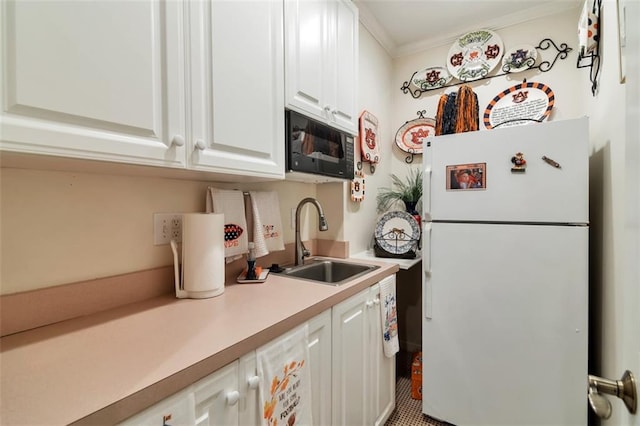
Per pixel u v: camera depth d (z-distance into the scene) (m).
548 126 1.36
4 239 0.77
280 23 1.20
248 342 0.75
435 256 1.62
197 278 1.05
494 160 1.47
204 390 0.66
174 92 0.83
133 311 0.93
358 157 2.03
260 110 1.11
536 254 1.39
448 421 1.60
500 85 2.14
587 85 1.71
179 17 0.84
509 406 1.45
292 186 1.80
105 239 0.96
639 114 0.47
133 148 0.74
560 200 1.33
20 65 0.57
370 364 1.42
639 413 0.47
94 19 0.67
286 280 1.33
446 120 1.77
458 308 1.56
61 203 0.86
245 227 1.40
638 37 0.48
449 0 1.92
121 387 0.54
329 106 1.46
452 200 1.57
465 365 1.55
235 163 1.01
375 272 1.51
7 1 0.56
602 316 1.33
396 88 2.55
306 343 0.97
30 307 0.79
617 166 1.14
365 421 1.38
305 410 0.95
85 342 0.72
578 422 1.31
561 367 1.34
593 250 1.49
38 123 0.59
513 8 2.00
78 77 0.64
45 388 0.54
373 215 2.29
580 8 1.91
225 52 0.97
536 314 1.39
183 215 1.07
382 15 2.06
